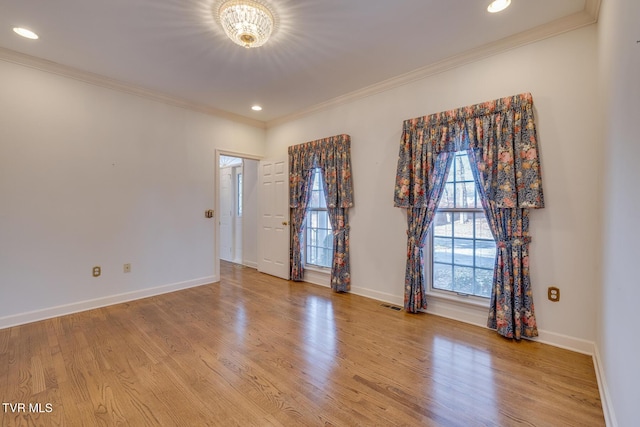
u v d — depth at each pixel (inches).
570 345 89.7
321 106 159.5
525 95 94.3
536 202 92.0
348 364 82.7
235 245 235.3
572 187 88.9
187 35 96.6
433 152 114.9
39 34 95.7
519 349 90.7
